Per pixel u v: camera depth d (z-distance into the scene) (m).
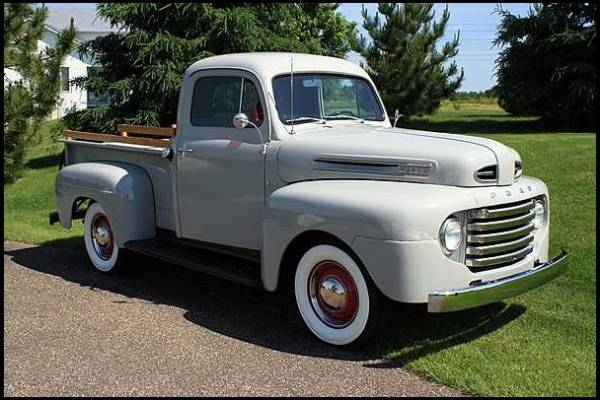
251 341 4.77
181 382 4.09
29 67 12.55
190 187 5.80
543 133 14.98
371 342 4.62
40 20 12.68
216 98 5.60
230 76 5.49
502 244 4.52
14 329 5.05
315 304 4.78
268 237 4.84
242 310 5.49
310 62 5.66
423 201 4.19
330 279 4.64
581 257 6.25
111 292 6.05
